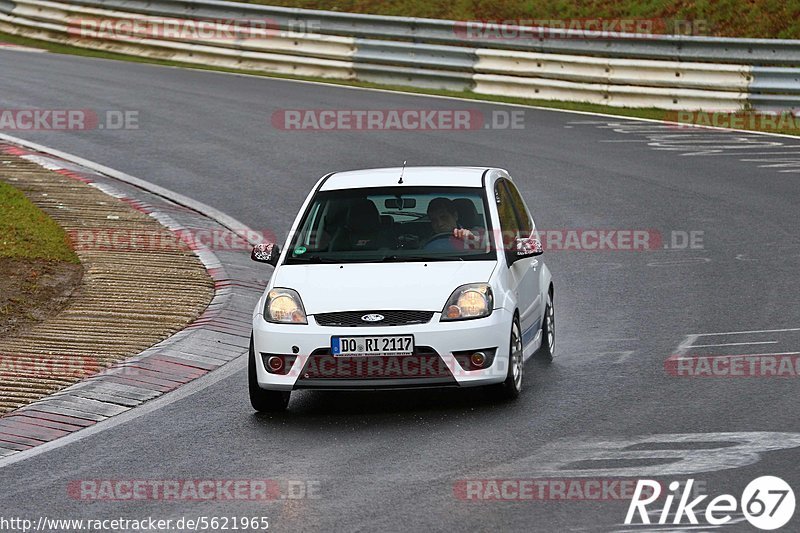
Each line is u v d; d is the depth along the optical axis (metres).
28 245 45.53
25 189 55.34
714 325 36.22
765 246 46.62
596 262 45.66
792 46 75.06
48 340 35.47
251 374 28.69
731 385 29.41
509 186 34.59
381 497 22.12
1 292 40.12
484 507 21.27
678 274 43.28
